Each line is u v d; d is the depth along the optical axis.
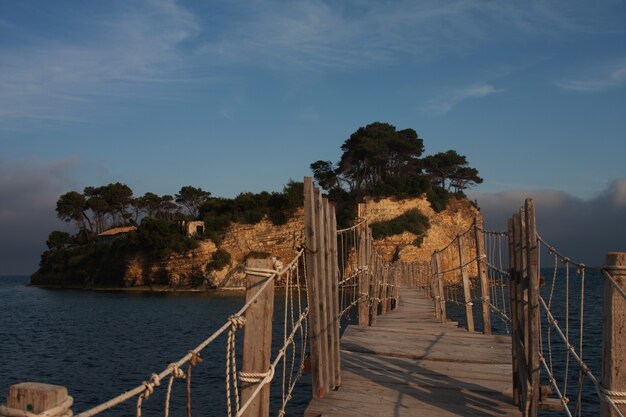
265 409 4.34
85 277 90.81
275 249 73.88
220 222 75.75
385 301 21.14
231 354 4.06
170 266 74.50
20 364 24.77
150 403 16.70
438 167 96.31
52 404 2.17
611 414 3.50
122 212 114.62
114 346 29.97
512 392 6.92
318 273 6.55
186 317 44.25
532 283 5.16
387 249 70.88
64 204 109.50
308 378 18.94
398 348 9.75
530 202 5.24
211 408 16.05
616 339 3.52
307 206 6.22
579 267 4.23
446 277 72.88
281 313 35.72
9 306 59.84
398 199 76.81
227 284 72.38
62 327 39.62
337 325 7.49
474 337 10.99
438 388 7.14
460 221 79.56
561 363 18.98
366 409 6.20
